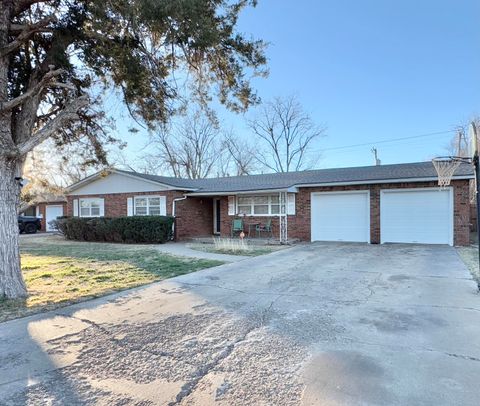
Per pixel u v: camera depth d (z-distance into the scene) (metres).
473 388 2.78
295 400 2.65
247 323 4.45
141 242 15.54
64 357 3.50
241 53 7.64
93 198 19.61
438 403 2.56
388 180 13.20
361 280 6.92
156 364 3.31
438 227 12.80
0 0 5.64
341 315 4.72
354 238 14.20
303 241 14.96
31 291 6.29
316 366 3.21
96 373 3.14
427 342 3.74
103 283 6.96
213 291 6.20
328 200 14.70
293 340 3.86
